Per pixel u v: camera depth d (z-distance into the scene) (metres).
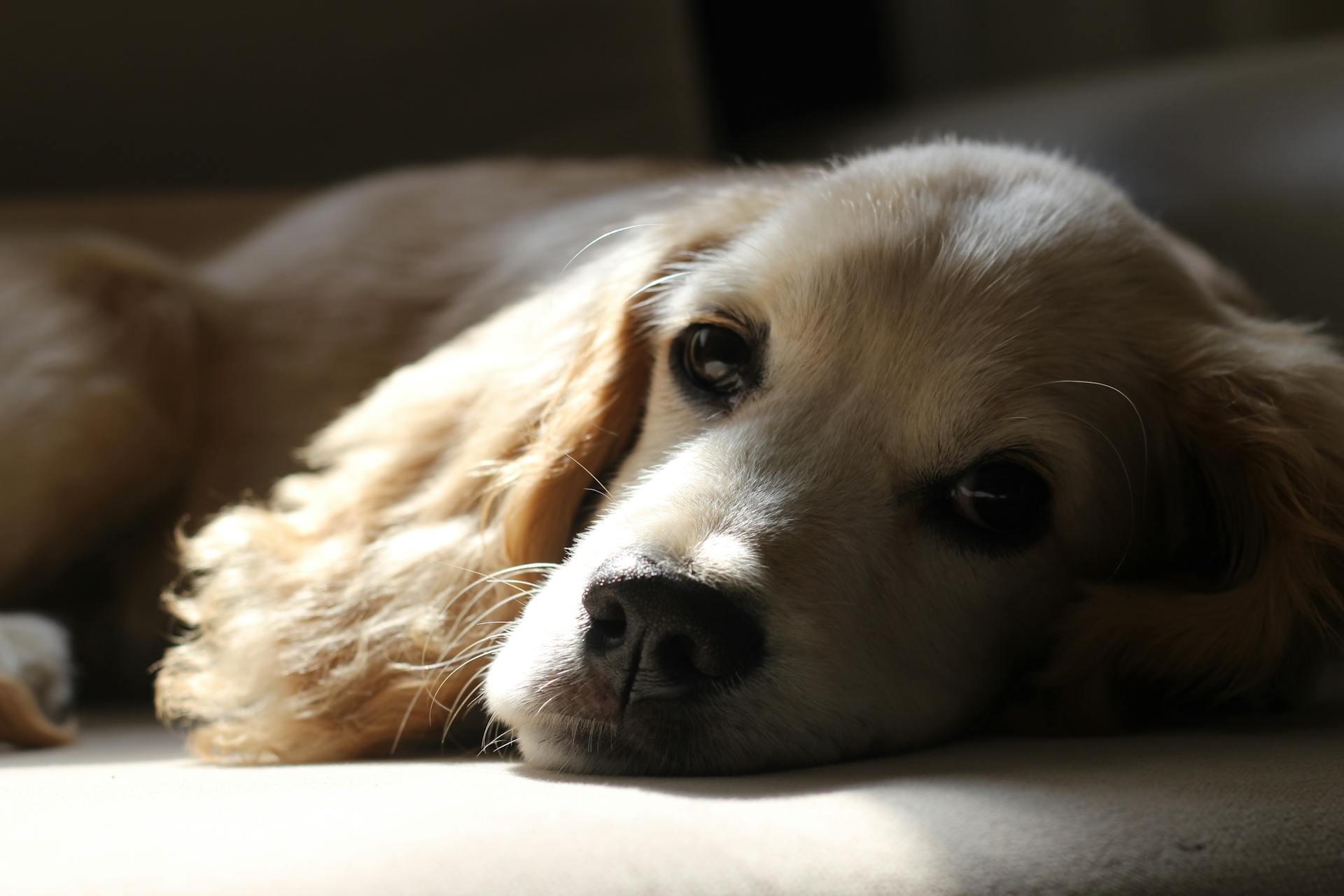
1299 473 0.49
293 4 0.86
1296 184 0.73
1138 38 1.31
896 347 0.48
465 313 0.66
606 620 0.44
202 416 0.68
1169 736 0.47
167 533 0.67
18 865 0.34
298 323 0.68
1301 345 0.53
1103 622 0.49
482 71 0.88
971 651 0.49
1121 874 0.35
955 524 0.48
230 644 0.52
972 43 1.34
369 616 0.52
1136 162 0.78
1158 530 0.52
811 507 0.46
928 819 0.37
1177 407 0.51
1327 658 0.50
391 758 0.49
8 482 0.62
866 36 1.34
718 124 1.30
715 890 0.34
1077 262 0.50
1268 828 0.37
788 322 0.49
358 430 0.58
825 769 0.43
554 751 0.44
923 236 0.50
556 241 0.65
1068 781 0.39
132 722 0.59
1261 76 0.78
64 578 0.66
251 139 0.87
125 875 0.34
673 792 0.39
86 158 0.85
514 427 0.54
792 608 0.45
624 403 0.53
